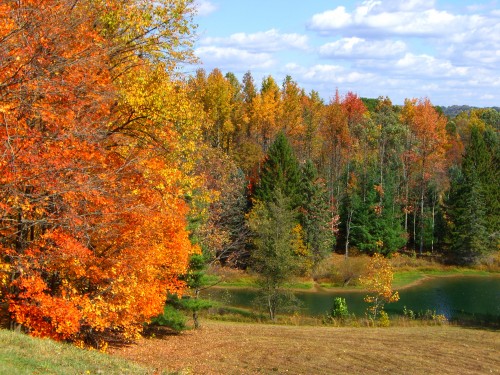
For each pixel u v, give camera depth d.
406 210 70.06
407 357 23.66
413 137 80.44
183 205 19.67
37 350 12.09
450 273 62.56
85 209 14.12
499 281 58.31
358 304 46.66
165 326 29.56
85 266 15.28
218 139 66.25
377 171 74.38
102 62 15.28
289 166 57.44
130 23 16.72
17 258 13.88
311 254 56.06
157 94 16.91
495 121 118.06
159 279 20.92
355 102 78.62
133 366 13.70
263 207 48.72
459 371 21.38
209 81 65.44
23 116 12.69
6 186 11.42
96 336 21.23
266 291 39.22
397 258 65.62
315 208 57.09
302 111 90.56
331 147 74.44
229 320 36.59
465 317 39.34
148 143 17.06
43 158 12.45
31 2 11.98
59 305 14.03
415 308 44.66
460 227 65.12
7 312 14.89
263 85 91.12
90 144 13.66
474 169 66.56
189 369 19.81
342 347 25.84
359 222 64.50
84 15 14.57
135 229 16.22
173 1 17.12
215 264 46.47
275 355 23.80
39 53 12.20
